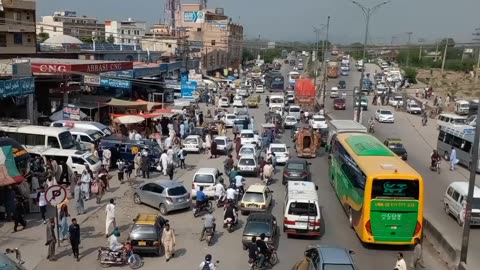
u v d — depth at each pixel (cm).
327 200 3025
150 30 13875
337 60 16638
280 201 2947
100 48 7075
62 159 3206
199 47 10775
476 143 1941
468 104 6988
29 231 2267
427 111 7375
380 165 2258
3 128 3441
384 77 11719
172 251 2058
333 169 3278
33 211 2538
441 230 2541
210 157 4172
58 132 3391
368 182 2156
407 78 11538
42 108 4616
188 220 2578
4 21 5684
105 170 3131
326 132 4659
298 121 6125
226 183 3288
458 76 12731
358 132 3341
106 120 4856
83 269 1906
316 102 7800
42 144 3384
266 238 2127
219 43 12800
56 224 2117
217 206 2830
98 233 2330
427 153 4619
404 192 2150
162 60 8262
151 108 5075
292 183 2591
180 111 5397
